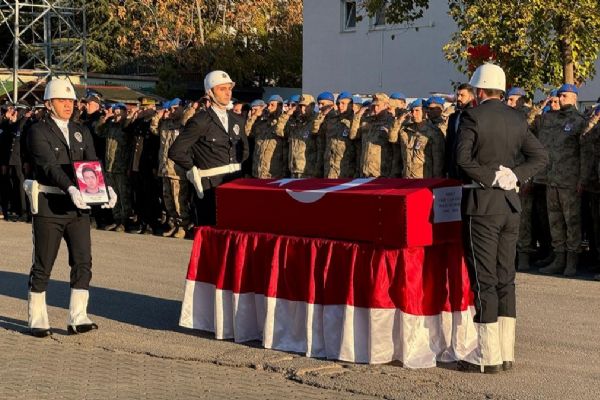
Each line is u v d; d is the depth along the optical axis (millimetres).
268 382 8109
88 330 10141
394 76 29797
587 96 24109
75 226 10070
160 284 12930
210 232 9883
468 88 12570
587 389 7711
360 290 8562
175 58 45438
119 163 19219
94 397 7672
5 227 20344
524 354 8906
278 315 9203
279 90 44812
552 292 11977
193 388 7922
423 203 8305
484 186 8016
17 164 21438
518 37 17922
